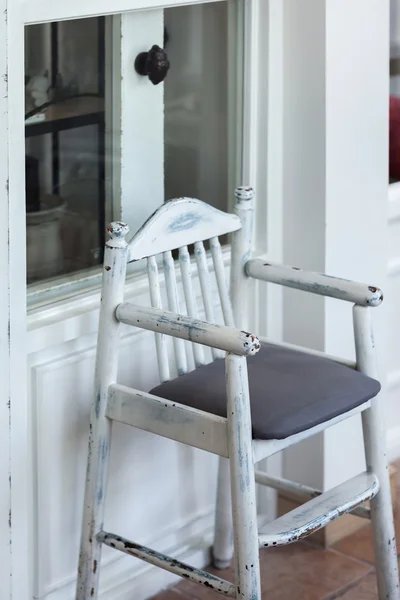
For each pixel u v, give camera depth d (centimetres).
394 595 232
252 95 249
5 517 208
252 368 216
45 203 213
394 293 303
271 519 278
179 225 215
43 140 210
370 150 262
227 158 254
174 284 220
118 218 232
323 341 262
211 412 198
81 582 217
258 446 194
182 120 242
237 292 235
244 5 244
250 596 193
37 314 213
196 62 241
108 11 212
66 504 225
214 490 262
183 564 202
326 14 241
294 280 227
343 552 271
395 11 295
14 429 206
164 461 246
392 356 309
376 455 224
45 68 207
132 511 241
